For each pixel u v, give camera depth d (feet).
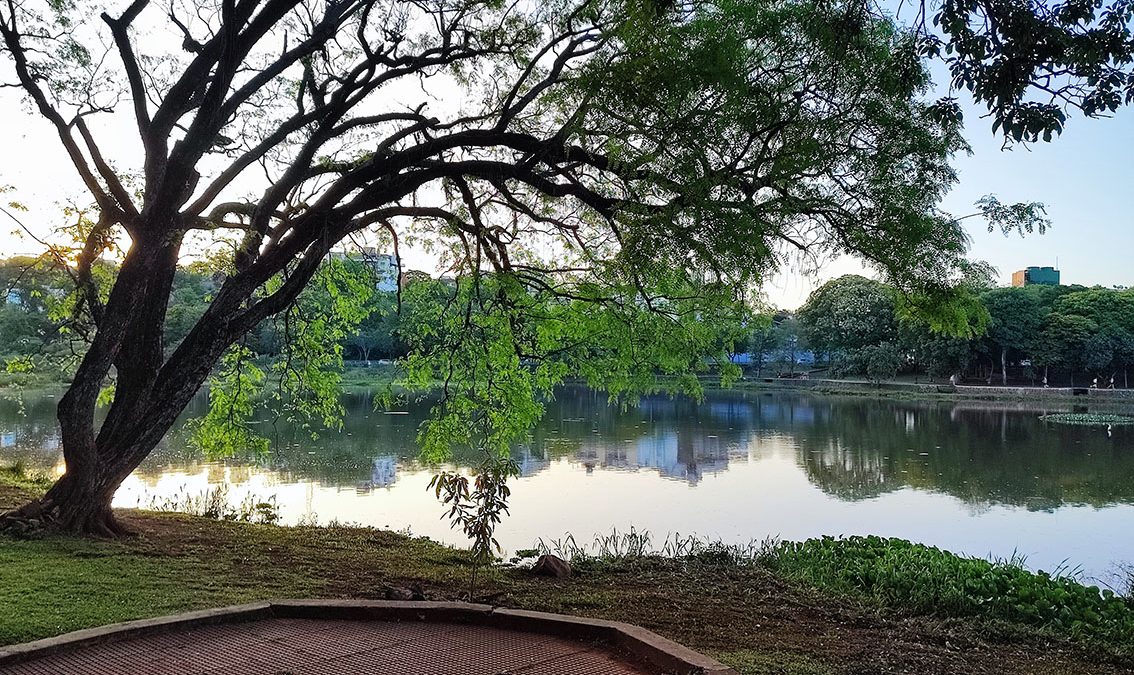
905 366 228.63
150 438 29.43
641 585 28.84
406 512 46.93
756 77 24.11
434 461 43.01
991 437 101.60
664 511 50.55
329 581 24.06
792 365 253.85
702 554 36.06
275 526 35.94
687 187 23.17
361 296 44.45
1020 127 15.03
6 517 27.40
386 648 15.40
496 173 30.71
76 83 32.40
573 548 36.78
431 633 16.61
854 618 25.94
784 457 79.46
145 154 29.58
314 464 64.08
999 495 60.18
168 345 84.12
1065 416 135.85
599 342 39.37
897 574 30.48
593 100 24.71
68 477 28.48
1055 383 217.56
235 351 42.11
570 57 31.83
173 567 23.89
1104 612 27.30
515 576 28.84
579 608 23.80
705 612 24.97
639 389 41.39
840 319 215.72
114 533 28.60
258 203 31.45
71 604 18.34
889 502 56.39
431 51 33.81
